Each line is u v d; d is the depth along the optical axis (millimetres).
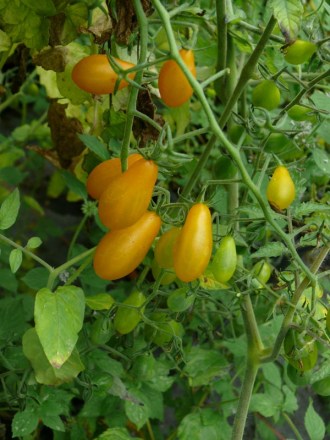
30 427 501
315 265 448
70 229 935
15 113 1090
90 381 526
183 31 618
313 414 532
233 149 373
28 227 945
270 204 439
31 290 814
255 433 641
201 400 636
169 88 411
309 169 608
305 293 488
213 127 370
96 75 408
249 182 379
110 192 373
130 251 397
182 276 384
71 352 435
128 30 436
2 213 464
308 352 438
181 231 382
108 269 400
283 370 666
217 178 520
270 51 525
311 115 503
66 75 547
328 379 475
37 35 492
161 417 579
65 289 432
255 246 571
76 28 488
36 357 464
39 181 976
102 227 634
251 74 456
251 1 633
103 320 502
